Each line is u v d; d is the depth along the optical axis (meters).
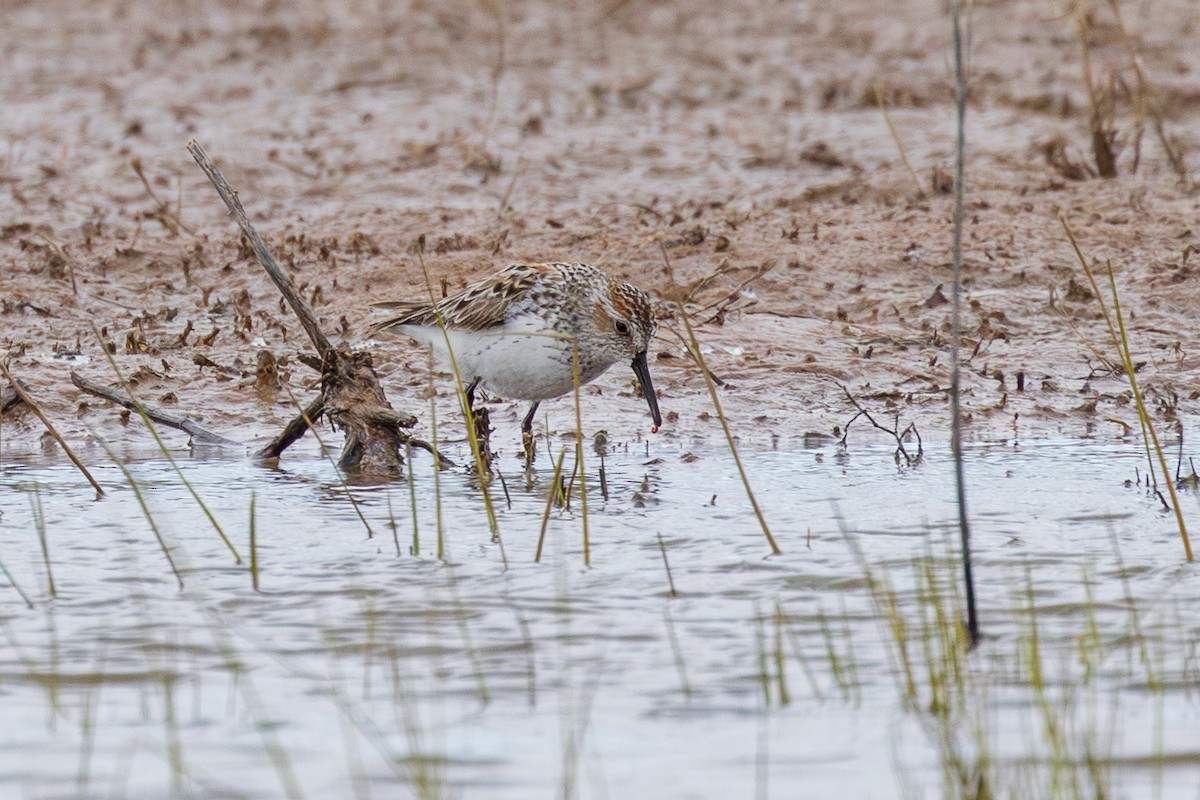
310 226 19.78
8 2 38.12
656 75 29.73
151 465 12.88
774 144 24.03
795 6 37.28
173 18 36.44
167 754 7.11
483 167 22.45
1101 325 16.58
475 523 11.00
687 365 15.44
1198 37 31.30
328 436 13.87
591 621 8.81
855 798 6.69
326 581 9.58
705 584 9.48
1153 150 23.05
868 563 9.88
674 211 19.91
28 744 7.20
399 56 31.77
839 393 14.91
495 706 7.64
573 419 14.31
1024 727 7.33
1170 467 12.44
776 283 17.47
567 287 12.93
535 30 34.81
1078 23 24.22
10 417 13.98
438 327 13.12
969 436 13.80
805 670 8.05
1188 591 9.20
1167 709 7.47
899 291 17.44
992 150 23.09
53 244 17.83
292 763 7.02
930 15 35.31
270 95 28.28
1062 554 10.02
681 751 7.14
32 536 10.60
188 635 8.59
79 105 27.33
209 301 17.17
